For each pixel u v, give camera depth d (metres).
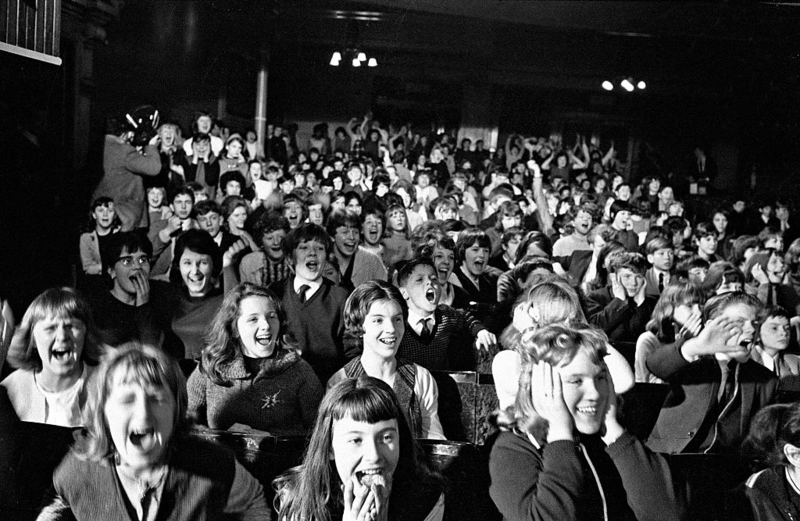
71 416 2.41
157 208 5.46
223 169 6.79
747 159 11.09
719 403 2.78
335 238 4.96
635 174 12.26
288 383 2.57
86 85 5.78
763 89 10.92
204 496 1.85
